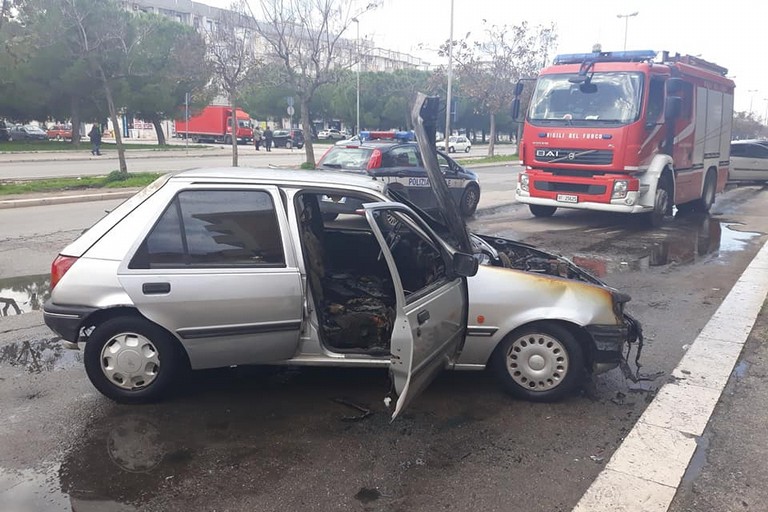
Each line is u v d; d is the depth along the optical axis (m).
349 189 4.27
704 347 5.57
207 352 4.10
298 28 22.17
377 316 4.46
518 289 4.38
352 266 5.33
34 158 30.70
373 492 3.32
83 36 18.84
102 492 3.26
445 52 36.28
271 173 4.33
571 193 12.11
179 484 3.35
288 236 4.11
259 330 4.07
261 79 28.06
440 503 3.24
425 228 4.16
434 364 3.96
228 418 4.11
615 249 10.54
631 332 4.75
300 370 4.92
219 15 24.97
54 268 4.19
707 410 4.33
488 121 70.50
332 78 22.03
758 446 3.88
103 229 4.16
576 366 4.41
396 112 58.81
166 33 41.81
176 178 4.19
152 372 4.20
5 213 13.23
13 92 37.44
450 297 4.09
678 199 13.29
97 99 40.09
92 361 4.17
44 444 3.73
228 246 4.10
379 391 4.57
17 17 22.17
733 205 17.67
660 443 3.88
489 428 4.07
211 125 57.19
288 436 3.90
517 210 15.58
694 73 13.22
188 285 4.00
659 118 11.83
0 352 5.23
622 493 3.35
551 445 3.87
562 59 12.77
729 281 8.27
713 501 3.32
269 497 3.26
